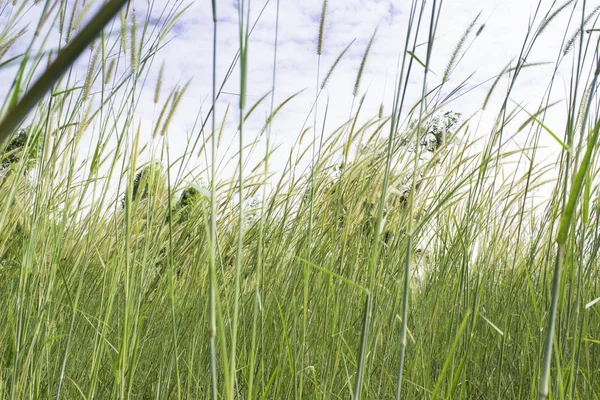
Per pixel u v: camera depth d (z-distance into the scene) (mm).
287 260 2664
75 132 2090
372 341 2139
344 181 2633
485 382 2551
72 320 1881
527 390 2410
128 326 1822
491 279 2844
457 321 2035
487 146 2102
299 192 2803
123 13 1837
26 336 1930
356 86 2318
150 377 2719
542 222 2568
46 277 1992
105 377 2342
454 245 2436
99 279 2611
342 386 2316
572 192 934
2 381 1870
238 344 2383
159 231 2369
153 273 2459
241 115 1118
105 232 2611
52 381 2109
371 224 2496
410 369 2229
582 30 1368
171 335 2471
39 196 1914
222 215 2828
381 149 2666
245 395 2309
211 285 1144
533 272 2670
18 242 2490
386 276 2396
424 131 2273
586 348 1896
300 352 1992
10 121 270
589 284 2043
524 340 2428
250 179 2779
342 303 2363
